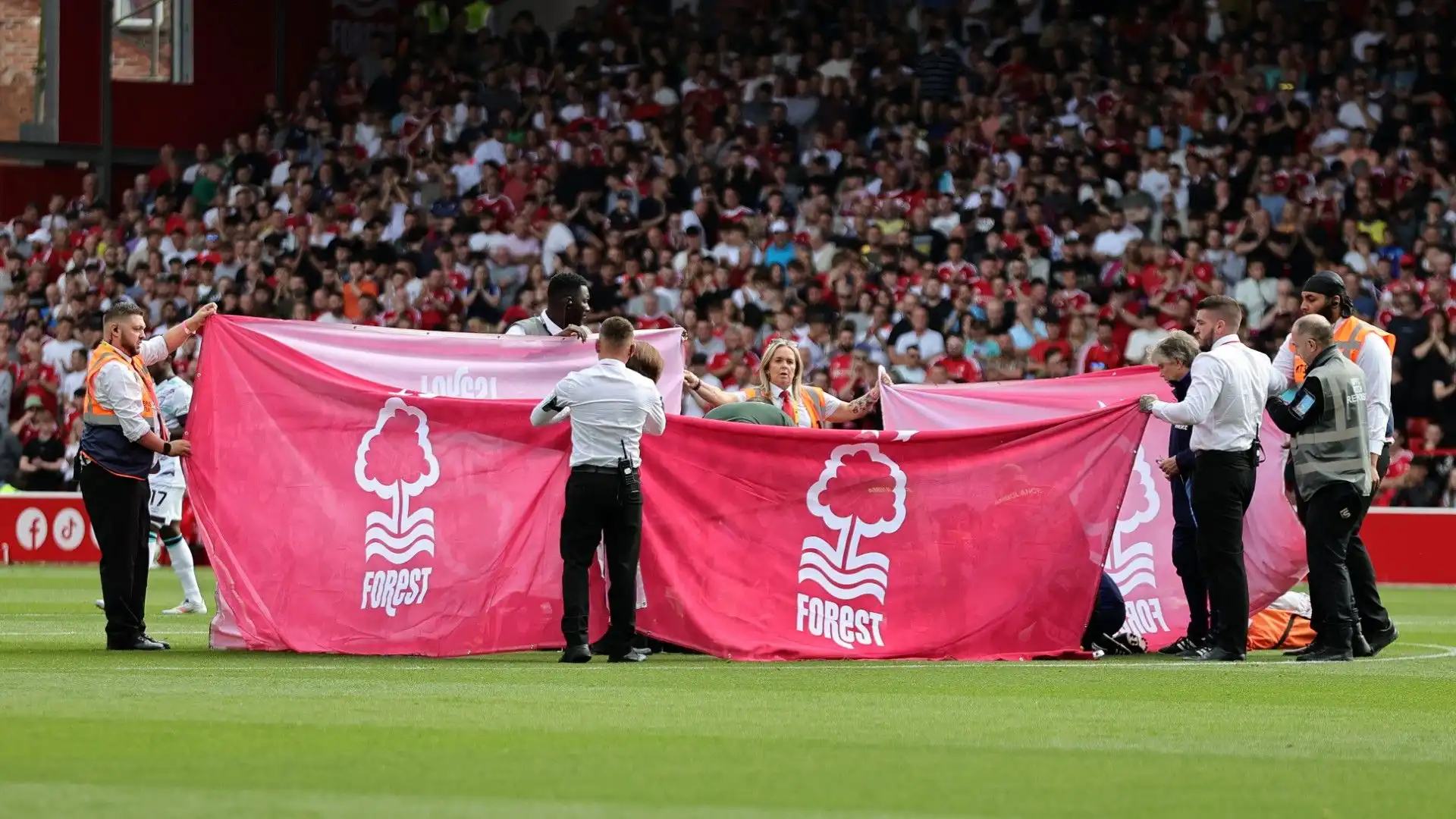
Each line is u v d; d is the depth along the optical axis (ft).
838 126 185.78
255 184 199.82
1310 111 173.78
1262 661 72.18
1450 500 141.90
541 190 182.80
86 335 181.98
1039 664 70.44
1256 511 82.02
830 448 74.02
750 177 180.04
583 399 67.92
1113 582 80.64
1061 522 74.08
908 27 197.77
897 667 68.49
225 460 73.87
